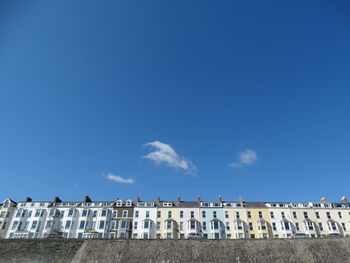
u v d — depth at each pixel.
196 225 55.91
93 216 58.03
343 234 55.78
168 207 58.72
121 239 39.34
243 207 59.00
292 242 38.41
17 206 60.16
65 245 38.62
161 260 35.56
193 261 35.34
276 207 59.03
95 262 35.53
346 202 62.44
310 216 57.75
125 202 60.94
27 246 38.34
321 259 35.53
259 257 35.97
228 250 37.22
